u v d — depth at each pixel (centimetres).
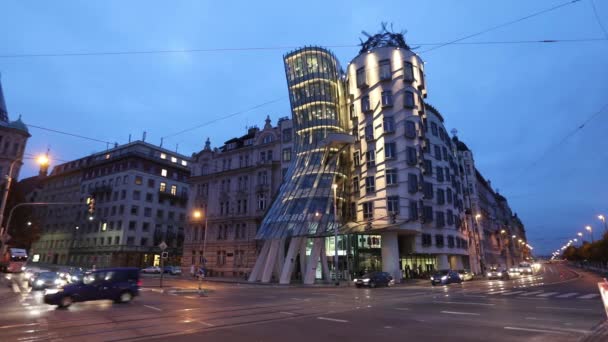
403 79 4459
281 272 4281
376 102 4506
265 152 5666
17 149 7288
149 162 7756
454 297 2064
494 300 1856
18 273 5075
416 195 4175
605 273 5403
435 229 4734
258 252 5188
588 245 8212
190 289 2858
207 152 6400
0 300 1983
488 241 8375
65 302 1709
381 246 4278
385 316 1352
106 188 7562
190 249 6050
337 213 4147
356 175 4553
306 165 4591
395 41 4859
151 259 7362
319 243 3997
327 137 4478
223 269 5472
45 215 8925
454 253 4941
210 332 1066
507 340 919
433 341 922
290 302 1911
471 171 7694
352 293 2498
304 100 4938
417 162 4238
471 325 1134
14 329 1131
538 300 1819
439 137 5412
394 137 4297
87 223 7825
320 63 4950
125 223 7112
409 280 4241
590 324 1108
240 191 5659
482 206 8288
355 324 1184
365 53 4744
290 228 4006
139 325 1191
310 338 973
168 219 7888
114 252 6988
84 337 1009
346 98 5041
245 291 2783
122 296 1906
